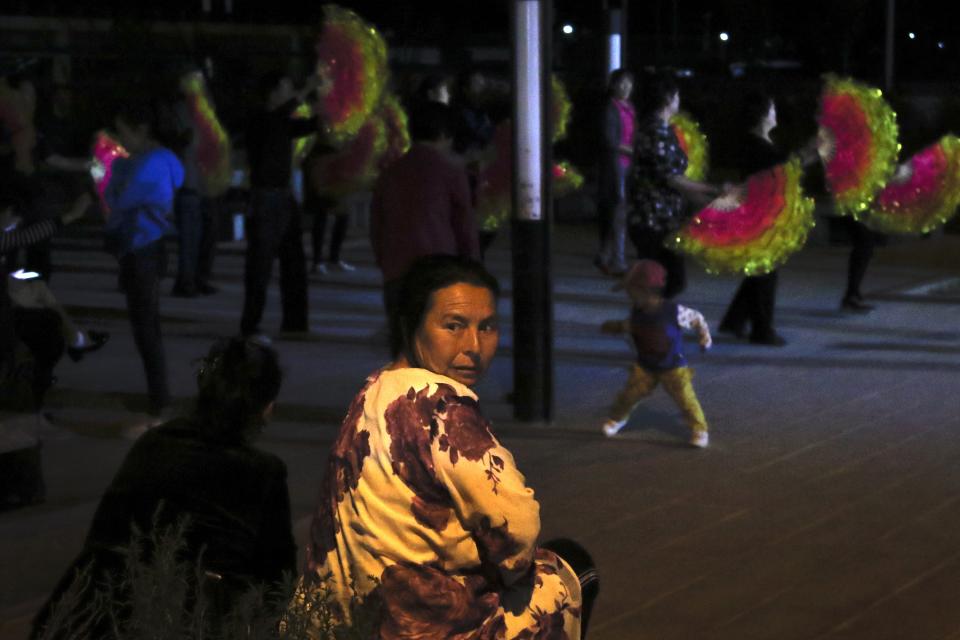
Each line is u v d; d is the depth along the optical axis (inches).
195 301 494.6
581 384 358.6
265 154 397.1
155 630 113.2
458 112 435.5
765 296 410.0
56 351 274.7
